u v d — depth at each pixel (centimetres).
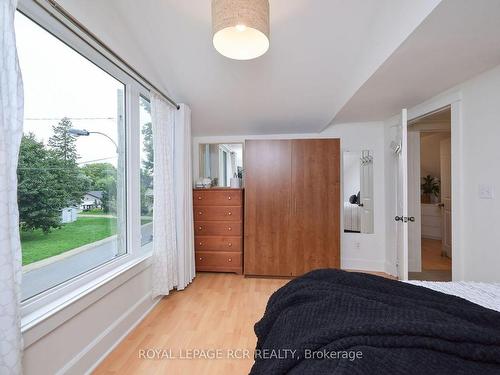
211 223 316
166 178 235
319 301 88
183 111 260
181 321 203
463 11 112
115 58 159
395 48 144
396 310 79
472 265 183
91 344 149
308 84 234
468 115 186
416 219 309
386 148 312
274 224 300
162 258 227
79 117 156
